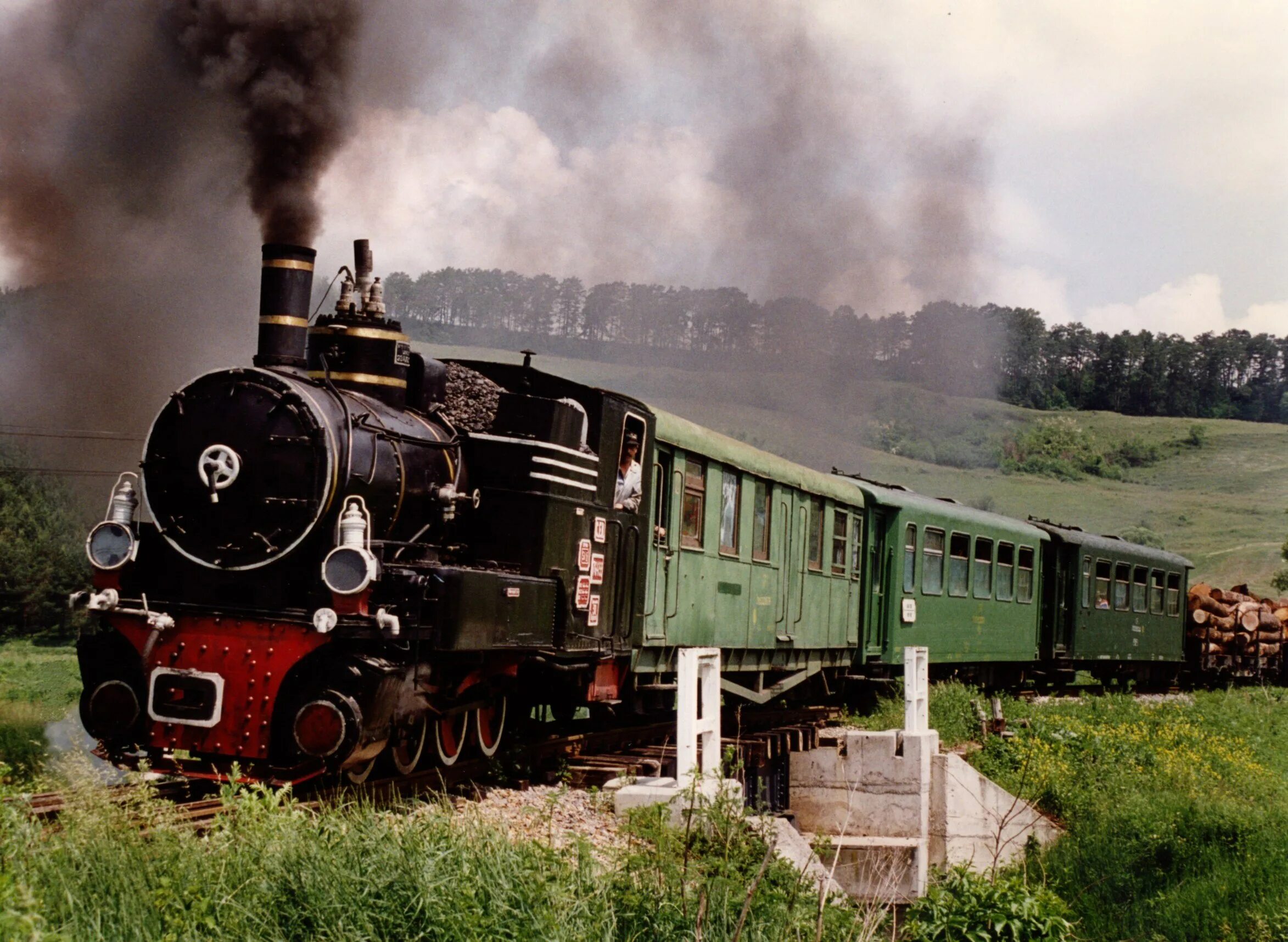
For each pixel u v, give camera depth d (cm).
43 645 3566
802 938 797
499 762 1067
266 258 960
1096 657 2711
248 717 861
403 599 884
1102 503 8800
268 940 585
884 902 1134
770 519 1598
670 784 1004
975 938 1059
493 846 723
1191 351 12506
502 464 1059
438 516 1008
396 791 877
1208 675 3369
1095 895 1429
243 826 665
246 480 894
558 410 1066
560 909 682
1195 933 1345
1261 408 12362
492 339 8162
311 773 848
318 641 857
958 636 2152
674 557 1333
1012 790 1583
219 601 898
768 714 1599
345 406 918
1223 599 3466
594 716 1366
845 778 1417
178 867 605
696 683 977
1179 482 9838
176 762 860
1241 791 1784
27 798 665
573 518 1097
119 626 896
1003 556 2350
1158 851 1474
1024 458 9406
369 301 1023
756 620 1555
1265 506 8950
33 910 493
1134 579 2931
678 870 798
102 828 628
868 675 1988
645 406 1255
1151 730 2033
